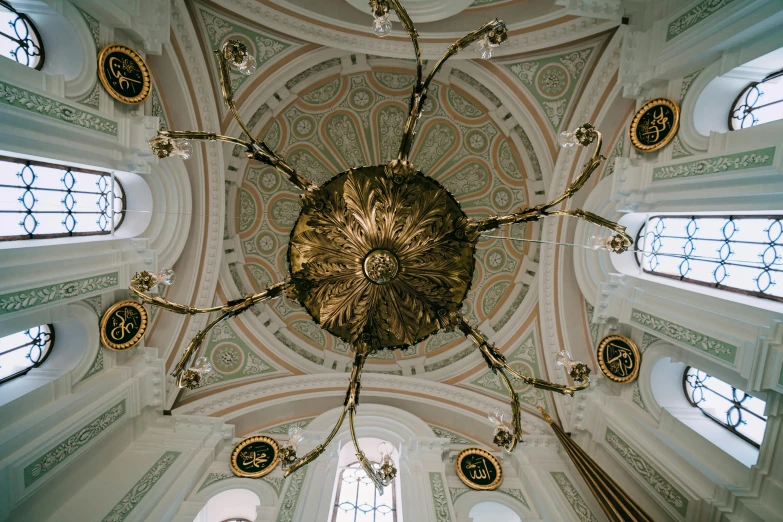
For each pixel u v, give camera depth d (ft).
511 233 27.20
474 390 25.29
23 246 13.70
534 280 25.53
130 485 17.71
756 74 14.94
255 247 27.22
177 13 18.72
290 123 26.04
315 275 10.53
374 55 23.95
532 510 19.24
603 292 19.92
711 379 17.76
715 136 15.14
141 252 18.53
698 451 16.31
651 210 17.90
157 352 21.21
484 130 26.30
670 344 17.95
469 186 27.81
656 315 17.28
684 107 16.56
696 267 17.38
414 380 25.27
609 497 15.20
